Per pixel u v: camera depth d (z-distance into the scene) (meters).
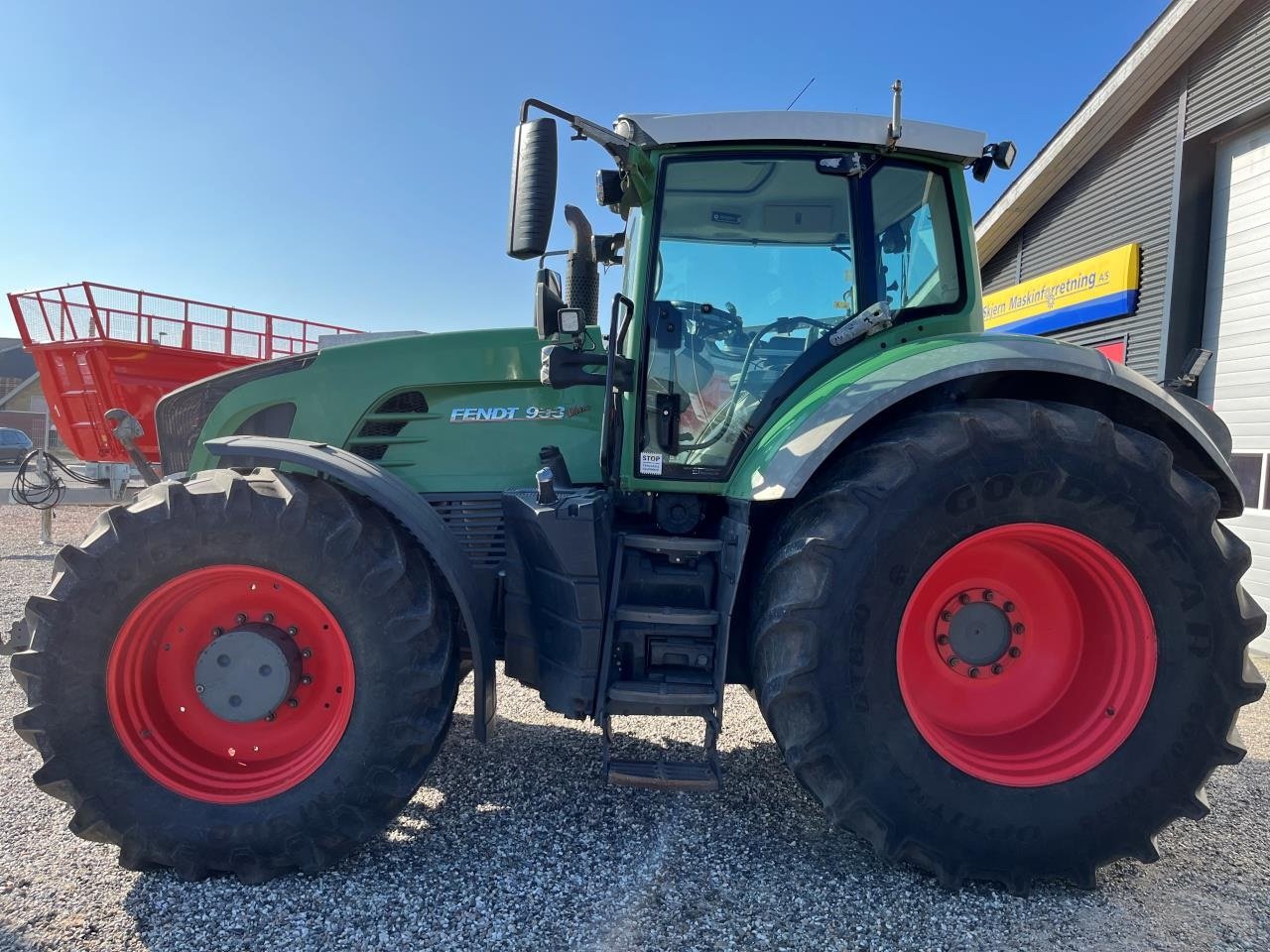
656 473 2.89
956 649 2.56
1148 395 2.47
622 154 2.77
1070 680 2.59
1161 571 2.37
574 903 2.26
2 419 33.19
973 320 2.97
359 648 2.42
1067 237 8.53
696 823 2.76
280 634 2.50
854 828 2.35
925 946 2.09
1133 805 2.37
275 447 2.56
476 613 2.58
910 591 2.33
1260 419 6.11
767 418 2.87
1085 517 2.36
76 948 2.05
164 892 2.33
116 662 2.39
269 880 2.39
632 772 2.46
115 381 9.42
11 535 10.34
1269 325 6.08
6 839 2.62
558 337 3.17
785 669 2.34
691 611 2.62
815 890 2.35
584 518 2.53
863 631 2.31
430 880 2.39
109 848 2.58
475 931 2.13
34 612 2.37
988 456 2.34
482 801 2.92
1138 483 2.36
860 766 2.31
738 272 2.92
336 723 2.47
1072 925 2.21
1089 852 2.36
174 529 2.39
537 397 3.22
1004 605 2.57
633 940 2.09
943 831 2.33
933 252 2.99
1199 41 6.50
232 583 2.50
